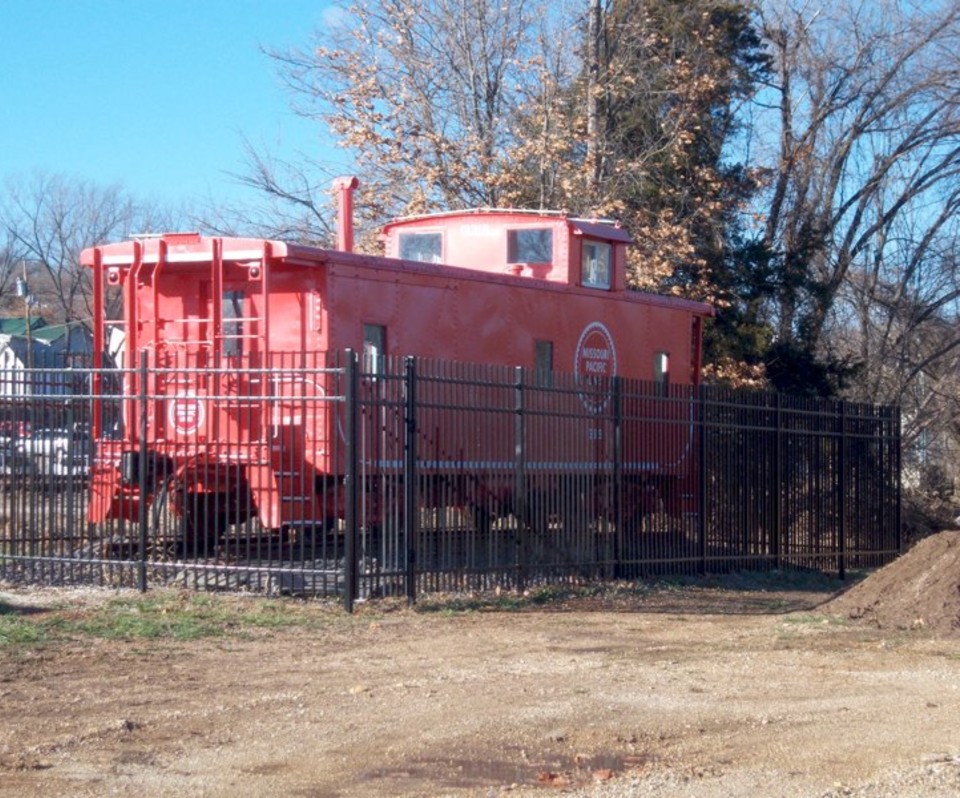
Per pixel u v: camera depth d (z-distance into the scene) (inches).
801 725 339.3
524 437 582.6
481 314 670.5
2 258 2028.8
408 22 1198.9
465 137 1188.5
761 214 1247.5
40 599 510.0
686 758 305.4
